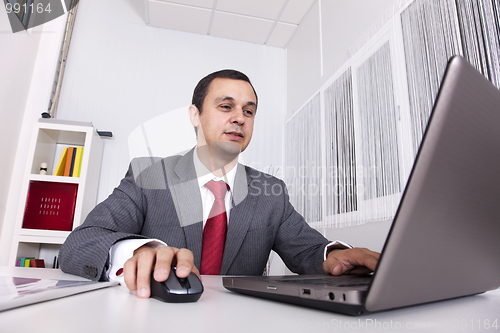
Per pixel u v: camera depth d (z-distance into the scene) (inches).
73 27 118.2
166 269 15.4
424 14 64.1
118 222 33.4
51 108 104.8
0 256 84.0
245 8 120.9
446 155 10.4
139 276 15.8
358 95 84.6
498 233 14.5
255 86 137.3
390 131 71.2
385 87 74.1
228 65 135.6
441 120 9.9
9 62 83.0
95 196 101.8
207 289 19.8
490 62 50.1
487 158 12.3
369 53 81.0
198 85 48.0
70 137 99.5
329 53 105.0
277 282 15.1
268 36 137.2
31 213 85.1
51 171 100.6
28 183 86.0
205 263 35.7
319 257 31.3
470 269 13.9
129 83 120.4
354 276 21.2
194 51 132.6
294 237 40.3
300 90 124.6
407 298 11.4
